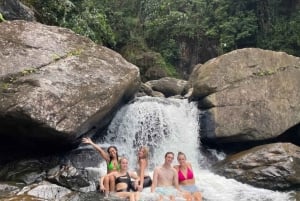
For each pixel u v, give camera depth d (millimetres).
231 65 11594
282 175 9352
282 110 11656
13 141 9492
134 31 23094
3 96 8516
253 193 8875
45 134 8828
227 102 11289
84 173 8875
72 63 9727
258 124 11328
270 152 9953
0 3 11414
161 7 24109
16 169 9047
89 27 16703
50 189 8109
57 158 9648
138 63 20844
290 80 12008
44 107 8547
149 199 7848
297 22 18750
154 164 11141
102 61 10258
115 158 8711
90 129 10016
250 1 20828
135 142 11297
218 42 21828
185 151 11445
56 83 9031
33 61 9336
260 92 11555
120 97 10375
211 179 9609
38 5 14352
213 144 11445
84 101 9148
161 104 11820
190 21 23219
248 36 20312
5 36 9703
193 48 22672
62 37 10383
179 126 11695
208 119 11305
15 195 7699
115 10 23656
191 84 15234
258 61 11844
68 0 15289
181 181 8562
